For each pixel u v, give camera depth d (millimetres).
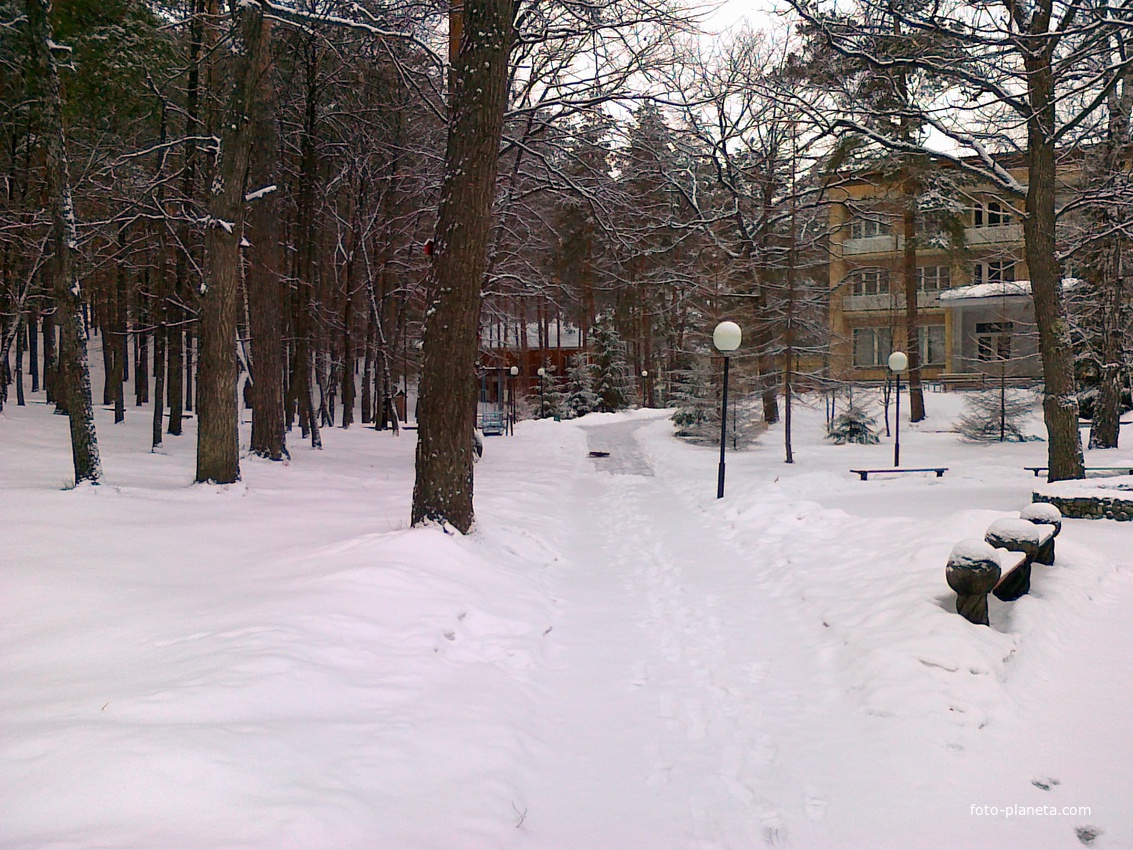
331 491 13023
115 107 17781
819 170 25328
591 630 6793
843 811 3613
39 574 6328
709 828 3535
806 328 22016
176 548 7750
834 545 8688
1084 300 22359
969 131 15930
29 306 21891
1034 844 3236
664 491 16391
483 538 8898
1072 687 4848
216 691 3930
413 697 4539
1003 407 24922
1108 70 10922
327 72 23078
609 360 48906
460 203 8516
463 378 8664
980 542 5637
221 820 2781
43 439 17438
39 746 3139
